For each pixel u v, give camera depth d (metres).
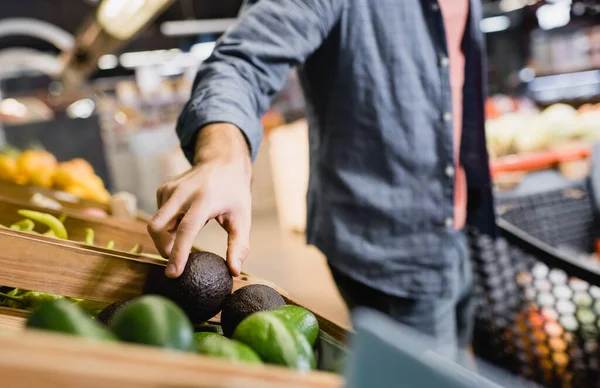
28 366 0.33
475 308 1.57
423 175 1.44
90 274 0.80
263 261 4.06
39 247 0.78
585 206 2.21
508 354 1.49
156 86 10.79
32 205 1.27
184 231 0.77
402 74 1.39
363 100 1.40
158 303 0.54
